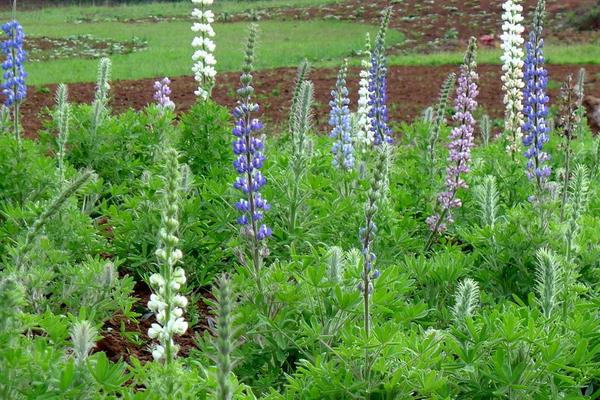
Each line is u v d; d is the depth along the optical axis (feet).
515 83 29.73
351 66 88.38
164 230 11.53
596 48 98.27
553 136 31.45
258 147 16.15
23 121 49.83
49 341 13.35
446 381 12.86
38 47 123.54
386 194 21.52
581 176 17.93
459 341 13.53
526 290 18.95
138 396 10.94
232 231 20.30
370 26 148.77
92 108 28.32
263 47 113.50
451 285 17.94
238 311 14.61
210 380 11.92
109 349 16.62
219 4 194.49
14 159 23.11
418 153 28.09
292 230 20.36
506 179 26.23
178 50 109.70
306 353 14.28
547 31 128.57
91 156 27.20
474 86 22.03
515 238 19.07
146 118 28.96
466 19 146.51
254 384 14.44
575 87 33.19
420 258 18.04
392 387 12.71
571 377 13.12
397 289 16.12
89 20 175.42
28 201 21.08
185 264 20.11
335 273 14.61
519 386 12.87
